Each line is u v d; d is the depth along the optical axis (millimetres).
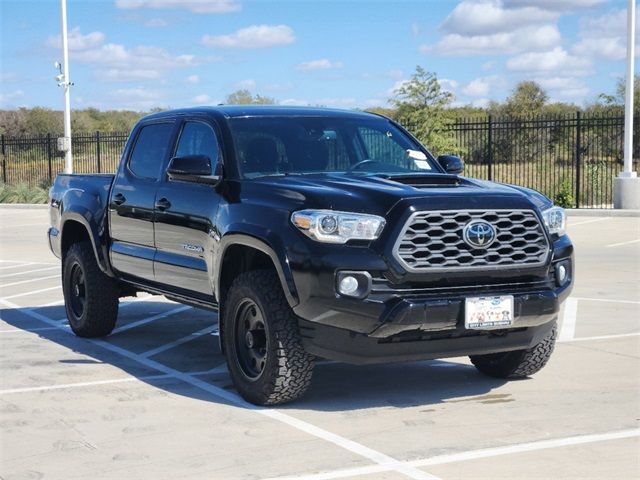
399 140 7922
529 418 6195
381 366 7898
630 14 23375
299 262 6039
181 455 5480
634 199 23484
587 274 13594
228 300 6656
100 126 67062
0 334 9586
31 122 63969
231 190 6922
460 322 6055
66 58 31312
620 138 34188
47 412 6488
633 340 8812
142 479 5070
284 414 6359
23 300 12039
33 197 32844
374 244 5977
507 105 53500
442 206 6082
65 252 9562
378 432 5898
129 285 8883
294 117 7680
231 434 5891
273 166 7184
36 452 5586
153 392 7055
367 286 5922
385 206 6051
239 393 6699
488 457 5348
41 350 8727
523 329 6504
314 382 7316
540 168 30000
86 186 9203
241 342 6699
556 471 5086
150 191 8016
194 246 7324
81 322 9188
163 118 8305
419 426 6031
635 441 5641
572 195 26312
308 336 6180
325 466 5223
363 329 5957
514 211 6297
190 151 7766
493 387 7102
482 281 6211
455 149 29094
